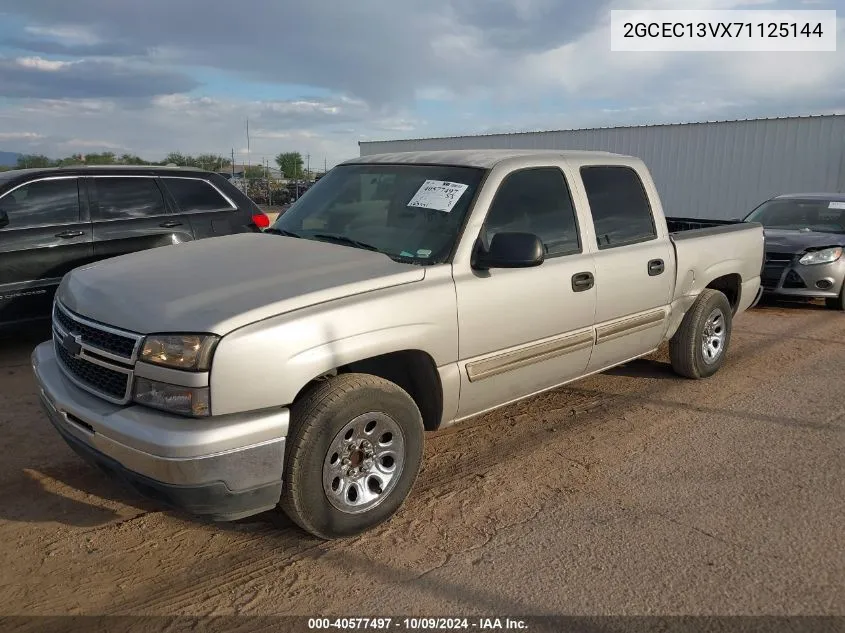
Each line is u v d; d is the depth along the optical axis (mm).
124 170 7012
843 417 5242
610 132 22031
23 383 5590
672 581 3115
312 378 3098
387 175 4473
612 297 4680
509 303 3945
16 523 3490
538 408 5324
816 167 17844
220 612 2855
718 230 5973
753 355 7047
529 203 4250
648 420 5105
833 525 3623
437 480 4090
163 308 3043
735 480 4145
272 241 4098
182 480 2811
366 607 2904
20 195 6289
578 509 3764
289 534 3465
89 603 2891
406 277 3531
